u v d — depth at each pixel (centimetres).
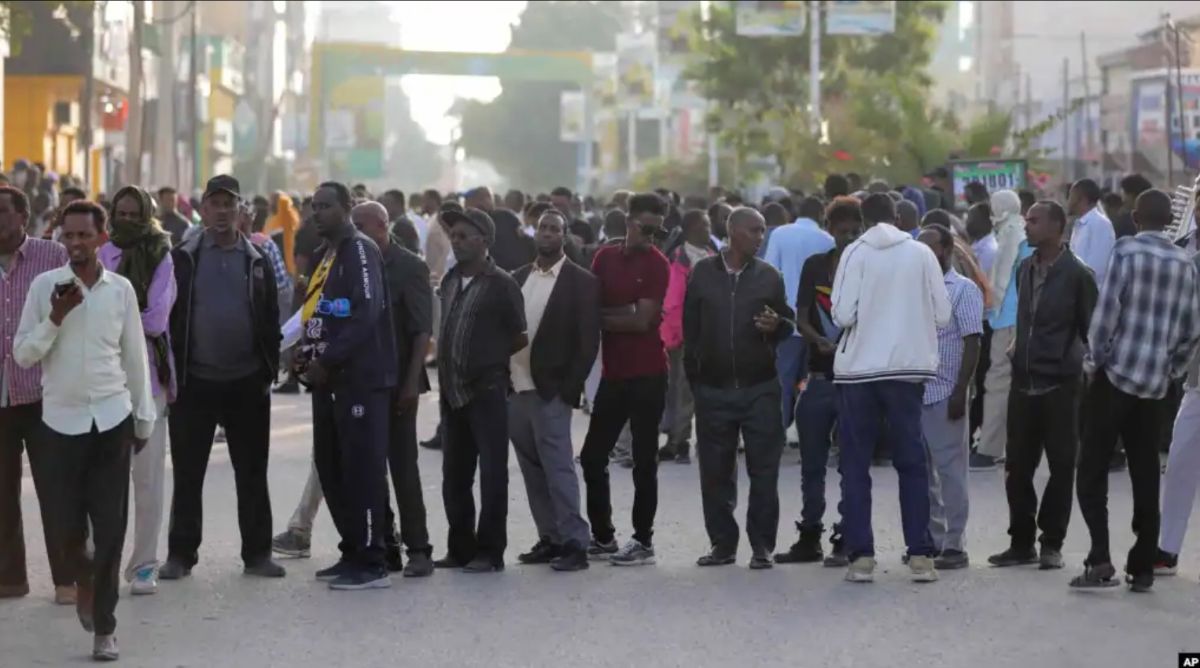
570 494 1445
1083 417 1374
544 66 11194
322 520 1681
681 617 1259
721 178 8619
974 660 1134
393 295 1398
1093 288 1421
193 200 3953
